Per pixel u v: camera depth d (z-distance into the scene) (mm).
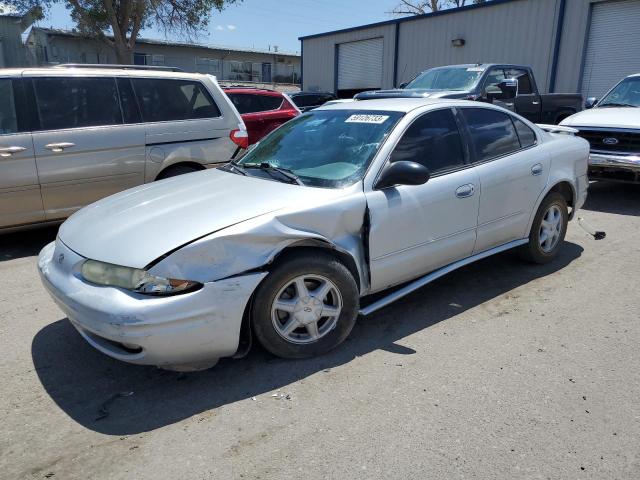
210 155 6543
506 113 4770
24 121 5473
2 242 6160
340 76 24875
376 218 3586
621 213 7359
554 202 5035
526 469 2482
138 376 3314
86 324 2928
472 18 18766
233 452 2619
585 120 7957
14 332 3906
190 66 40312
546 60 16891
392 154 3809
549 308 4238
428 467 2500
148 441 2709
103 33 26953
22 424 2854
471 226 4258
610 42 15469
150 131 6109
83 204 5855
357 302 3555
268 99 10336
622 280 4809
